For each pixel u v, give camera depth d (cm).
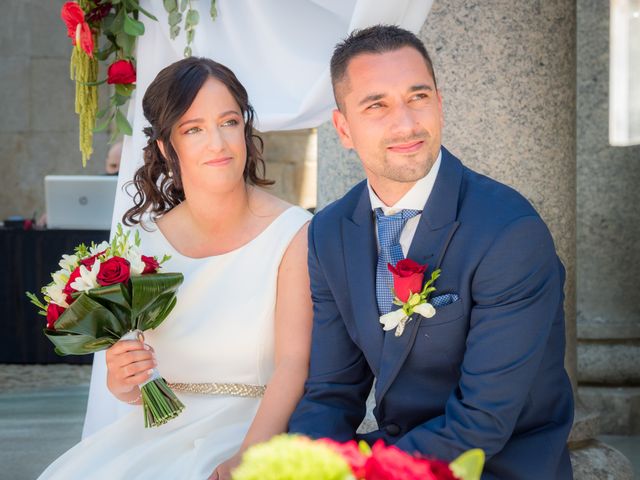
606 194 475
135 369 253
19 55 903
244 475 119
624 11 482
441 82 303
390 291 234
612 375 464
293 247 272
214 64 271
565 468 232
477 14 300
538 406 229
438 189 232
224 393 269
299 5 301
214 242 278
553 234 312
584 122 478
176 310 272
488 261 220
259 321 268
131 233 288
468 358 219
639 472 379
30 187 912
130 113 346
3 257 666
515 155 304
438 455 215
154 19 312
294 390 258
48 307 252
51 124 906
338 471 119
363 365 250
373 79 226
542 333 219
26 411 514
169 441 258
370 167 232
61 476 257
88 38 309
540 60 305
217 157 266
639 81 478
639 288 475
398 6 270
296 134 863
